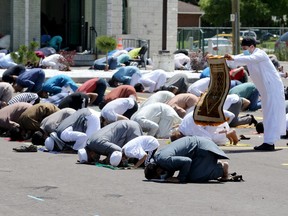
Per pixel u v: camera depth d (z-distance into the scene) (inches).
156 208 675.4
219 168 808.3
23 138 1085.8
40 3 2458.2
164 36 2107.5
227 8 4473.4
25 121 1073.5
